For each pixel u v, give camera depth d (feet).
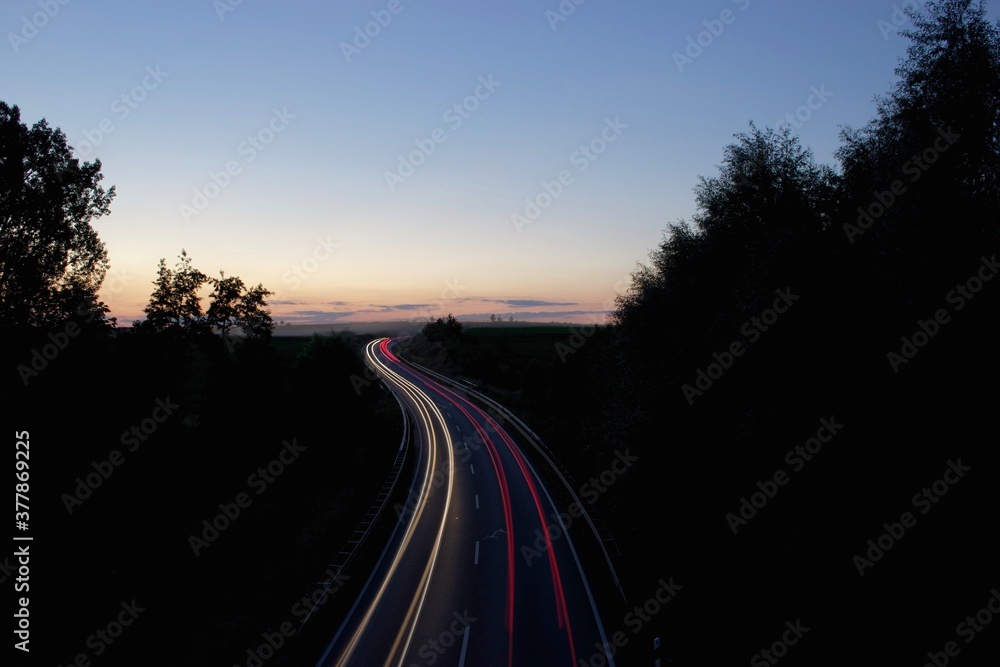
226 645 45.98
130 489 75.00
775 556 44.70
